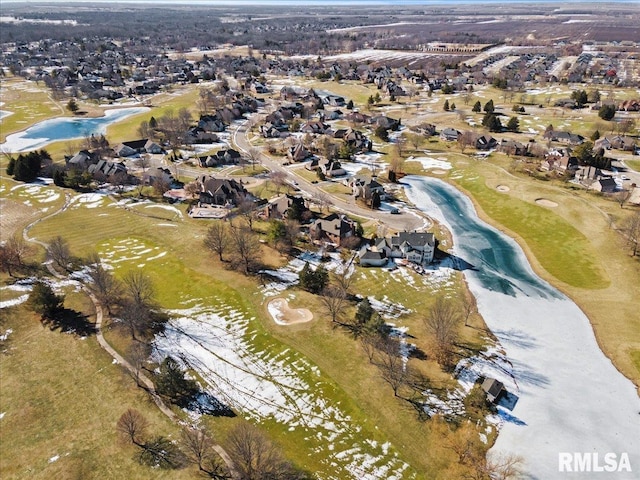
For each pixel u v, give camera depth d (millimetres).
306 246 100750
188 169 147750
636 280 88188
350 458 55031
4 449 54938
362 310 74750
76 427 57844
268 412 61188
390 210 119812
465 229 111062
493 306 83250
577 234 104625
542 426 60062
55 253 89312
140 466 52812
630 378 67812
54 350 70562
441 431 58594
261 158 158750
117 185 131875
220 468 52906
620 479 53656
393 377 63344
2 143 176250
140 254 97438
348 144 161875
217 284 87250
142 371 67062
